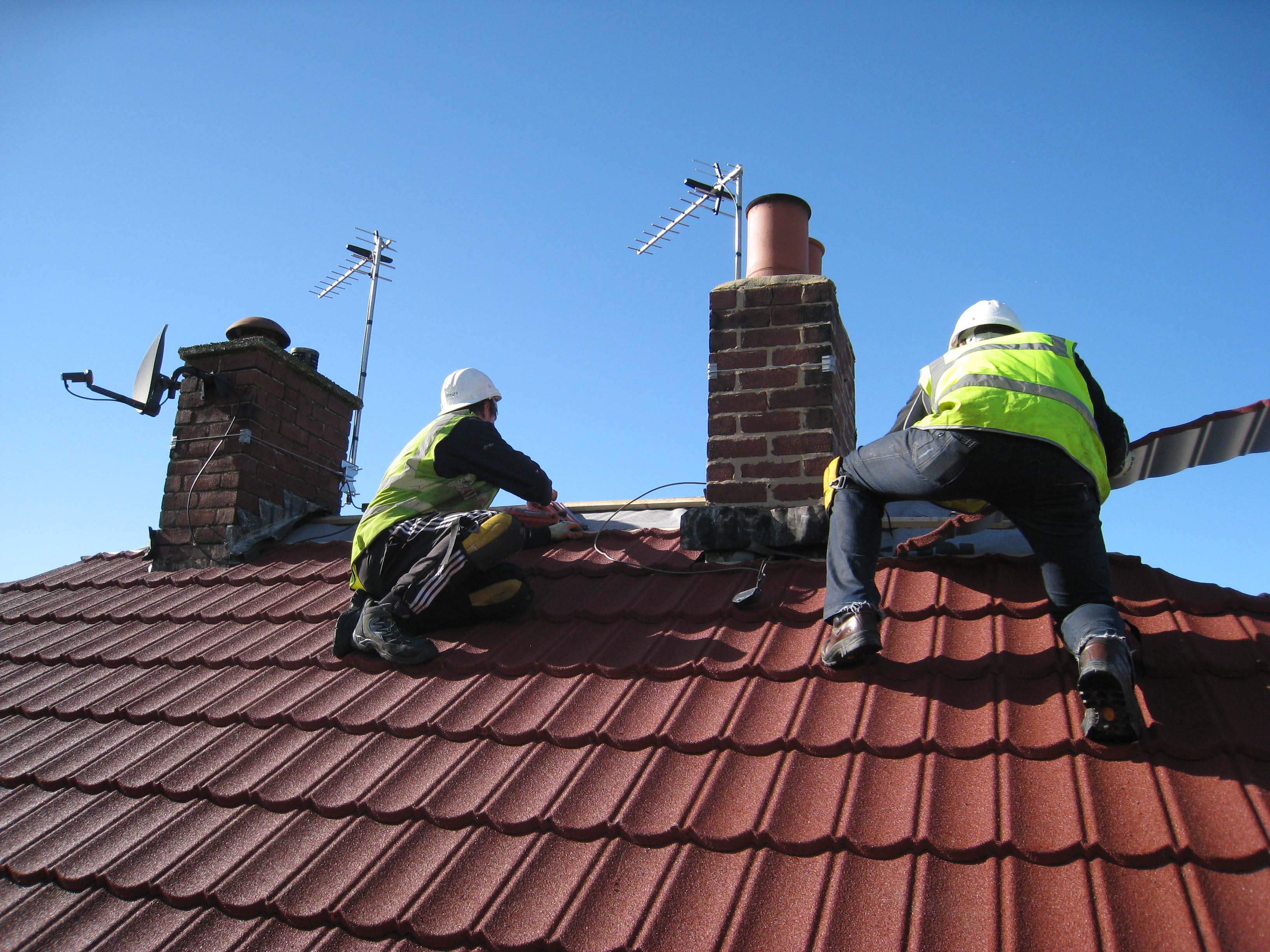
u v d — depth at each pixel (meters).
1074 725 2.85
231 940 2.74
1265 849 2.32
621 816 2.82
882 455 3.46
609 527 4.91
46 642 4.89
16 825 3.43
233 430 5.65
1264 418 3.56
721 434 4.60
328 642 4.24
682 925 2.45
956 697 3.08
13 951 2.86
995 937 2.26
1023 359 3.39
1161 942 2.18
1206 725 2.80
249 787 3.30
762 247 5.02
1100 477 3.23
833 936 2.34
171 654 4.44
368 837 2.99
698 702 3.29
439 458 4.24
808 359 4.56
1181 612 3.40
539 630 3.98
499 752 3.25
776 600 3.84
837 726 3.02
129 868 3.06
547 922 2.53
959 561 3.89
